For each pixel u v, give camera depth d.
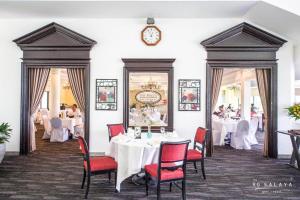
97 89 5.71
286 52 5.71
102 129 5.72
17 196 3.54
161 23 5.73
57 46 5.65
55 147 6.81
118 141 3.84
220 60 5.67
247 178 4.32
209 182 4.11
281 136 5.73
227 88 14.74
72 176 4.39
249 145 6.77
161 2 4.78
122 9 5.16
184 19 5.73
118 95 5.73
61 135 7.64
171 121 5.65
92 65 5.73
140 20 5.73
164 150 3.12
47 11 5.30
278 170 4.78
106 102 5.71
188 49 5.72
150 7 5.04
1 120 5.79
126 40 5.73
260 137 8.86
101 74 5.71
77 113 8.81
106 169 3.63
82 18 5.73
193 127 5.71
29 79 5.90
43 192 3.68
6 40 5.78
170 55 5.71
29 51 5.72
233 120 7.69
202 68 5.71
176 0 4.70
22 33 5.80
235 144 6.84
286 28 5.34
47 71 6.13
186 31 5.73
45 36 5.68
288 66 5.71
